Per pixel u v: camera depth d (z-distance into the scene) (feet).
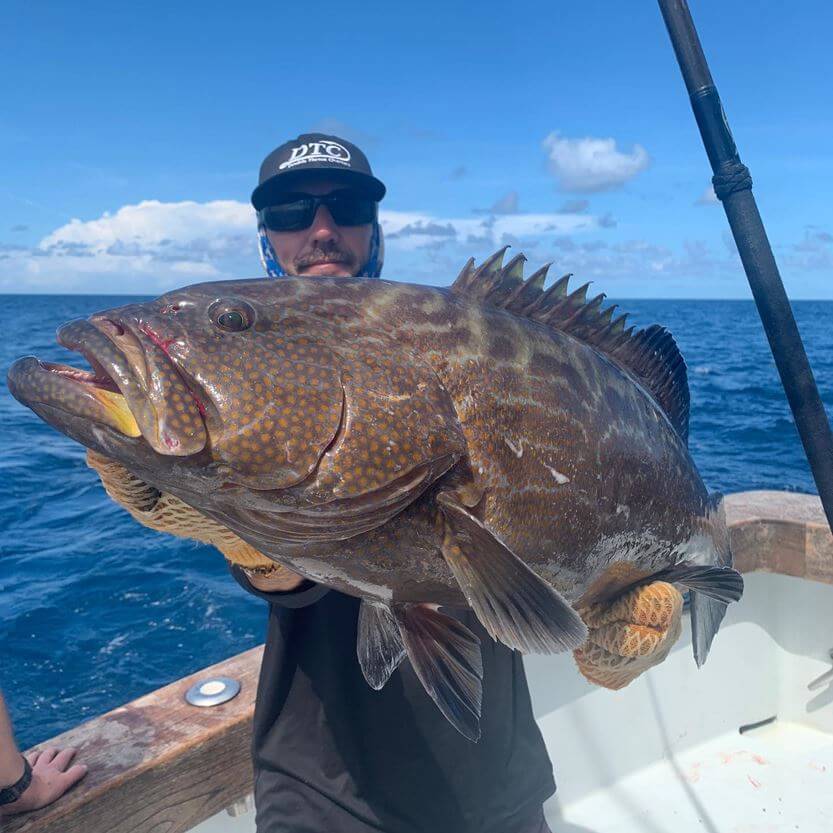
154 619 21.79
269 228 8.38
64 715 17.33
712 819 9.93
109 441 4.62
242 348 4.92
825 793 10.28
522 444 5.61
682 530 7.14
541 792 7.52
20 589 23.77
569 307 6.77
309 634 6.99
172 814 7.07
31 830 6.18
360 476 4.96
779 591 11.73
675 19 7.05
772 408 63.21
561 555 5.91
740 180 6.91
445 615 5.80
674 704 11.16
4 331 164.76
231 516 5.10
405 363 5.28
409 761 6.82
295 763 6.86
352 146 8.52
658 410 7.23
